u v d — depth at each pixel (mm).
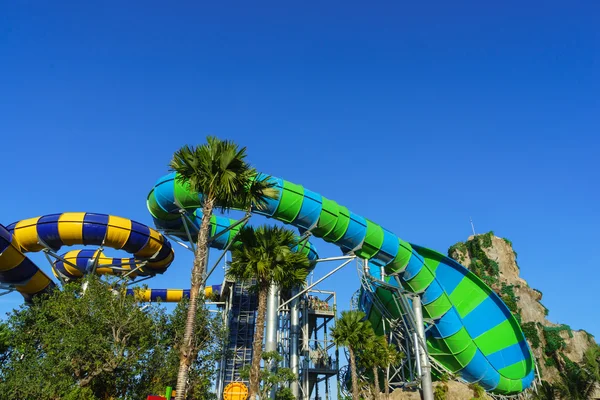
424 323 48969
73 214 40688
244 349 56781
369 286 47438
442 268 52906
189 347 19344
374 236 43531
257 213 39281
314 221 40469
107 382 33344
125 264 47344
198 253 21125
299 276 27750
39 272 41812
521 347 53188
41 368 31375
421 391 47375
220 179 22500
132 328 34625
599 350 43688
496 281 73062
